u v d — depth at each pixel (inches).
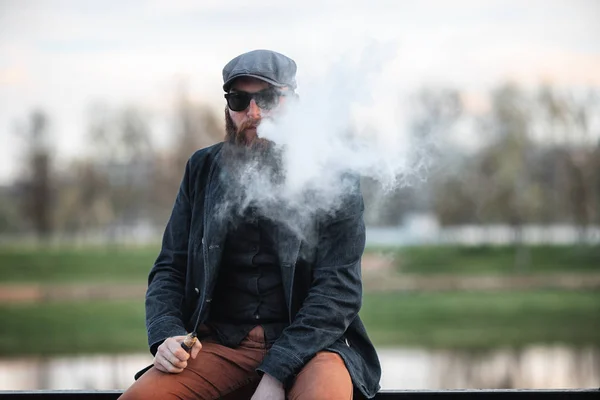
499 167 1397.6
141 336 1056.2
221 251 87.4
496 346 930.7
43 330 1068.5
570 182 1396.4
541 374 787.4
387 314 1106.7
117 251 1536.7
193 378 83.7
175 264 92.0
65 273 1393.9
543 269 1338.6
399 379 745.0
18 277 1362.0
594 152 1390.3
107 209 1561.3
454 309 1127.6
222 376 85.7
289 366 80.0
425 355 888.3
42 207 1563.7
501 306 1133.1
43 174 1560.0
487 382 740.0
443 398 94.0
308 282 87.3
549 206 1412.4
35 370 863.7
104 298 1269.7
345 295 84.5
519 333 993.5
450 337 975.0
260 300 88.4
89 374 832.9
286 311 88.4
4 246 1537.9
